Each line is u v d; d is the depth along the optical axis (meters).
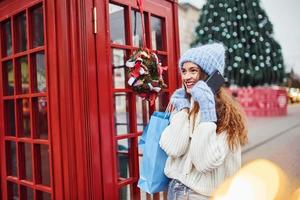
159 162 1.59
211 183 1.44
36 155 2.02
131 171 2.12
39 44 1.99
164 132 1.51
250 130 6.32
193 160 1.40
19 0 2.07
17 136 2.18
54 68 1.78
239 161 1.44
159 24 2.39
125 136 2.03
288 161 4.65
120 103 2.15
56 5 1.77
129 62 1.95
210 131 1.37
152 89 1.99
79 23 1.75
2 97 2.33
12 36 2.18
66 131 1.74
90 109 1.77
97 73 1.82
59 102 1.77
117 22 2.04
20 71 2.18
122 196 2.10
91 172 1.76
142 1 2.12
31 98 2.01
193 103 1.50
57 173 1.80
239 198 3.21
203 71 1.51
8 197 2.33
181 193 1.49
